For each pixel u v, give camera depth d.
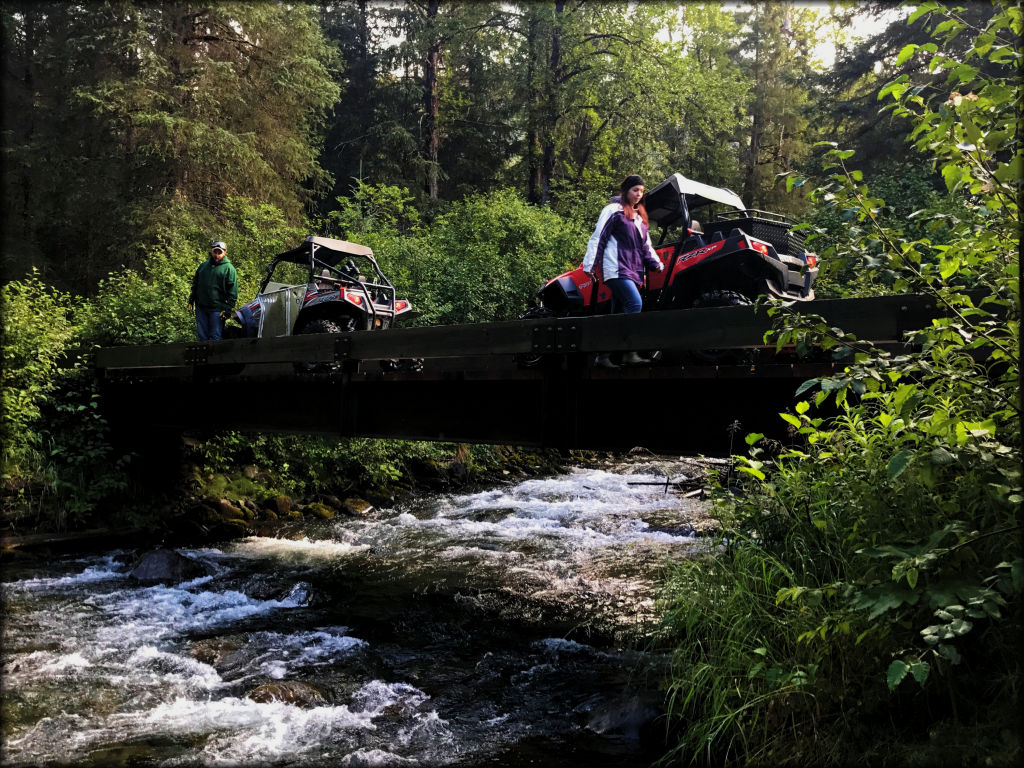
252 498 10.40
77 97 16.19
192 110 17.36
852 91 24.50
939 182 15.12
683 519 9.11
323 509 10.35
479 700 4.41
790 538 3.72
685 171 29.77
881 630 2.78
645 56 24.11
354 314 8.96
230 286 9.18
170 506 9.64
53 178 16.64
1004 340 2.77
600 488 11.91
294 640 5.50
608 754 3.66
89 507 8.76
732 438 4.86
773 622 3.45
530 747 3.79
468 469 13.41
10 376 8.23
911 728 2.80
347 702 4.41
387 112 28.11
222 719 4.17
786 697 3.09
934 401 2.92
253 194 18.62
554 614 5.92
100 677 4.79
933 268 2.98
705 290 6.17
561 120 25.56
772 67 32.41
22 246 16.69
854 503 3.30
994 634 2.68
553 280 7.43
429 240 16.66
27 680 4.72
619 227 5.61
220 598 6.61
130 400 9.80
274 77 18.38
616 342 4.99
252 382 8.66
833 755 2.80
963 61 2.63
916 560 2.51
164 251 14.77
